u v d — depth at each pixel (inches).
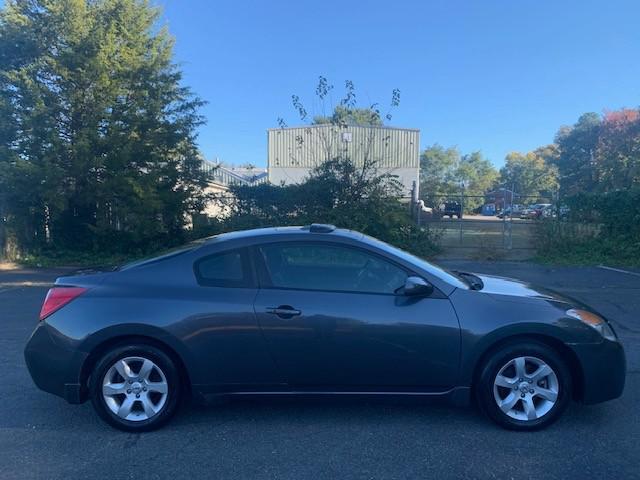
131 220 581.6
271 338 159.0
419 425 164.2
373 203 604.4
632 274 486.0
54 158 556.4
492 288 173.0
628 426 162.9
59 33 582.9
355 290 163.6
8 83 572.1
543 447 148.9
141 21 623.8
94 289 164.2
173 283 164.4
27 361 163.8
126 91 597.6
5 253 589.3
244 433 159.5
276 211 622.8
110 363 159.5
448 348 158.1
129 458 144.2
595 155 2250.2
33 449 149.8
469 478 132.7
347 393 162.1
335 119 636.7
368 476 133.8
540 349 158.7
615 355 162.4
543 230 592.4
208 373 159.9
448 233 710.5
